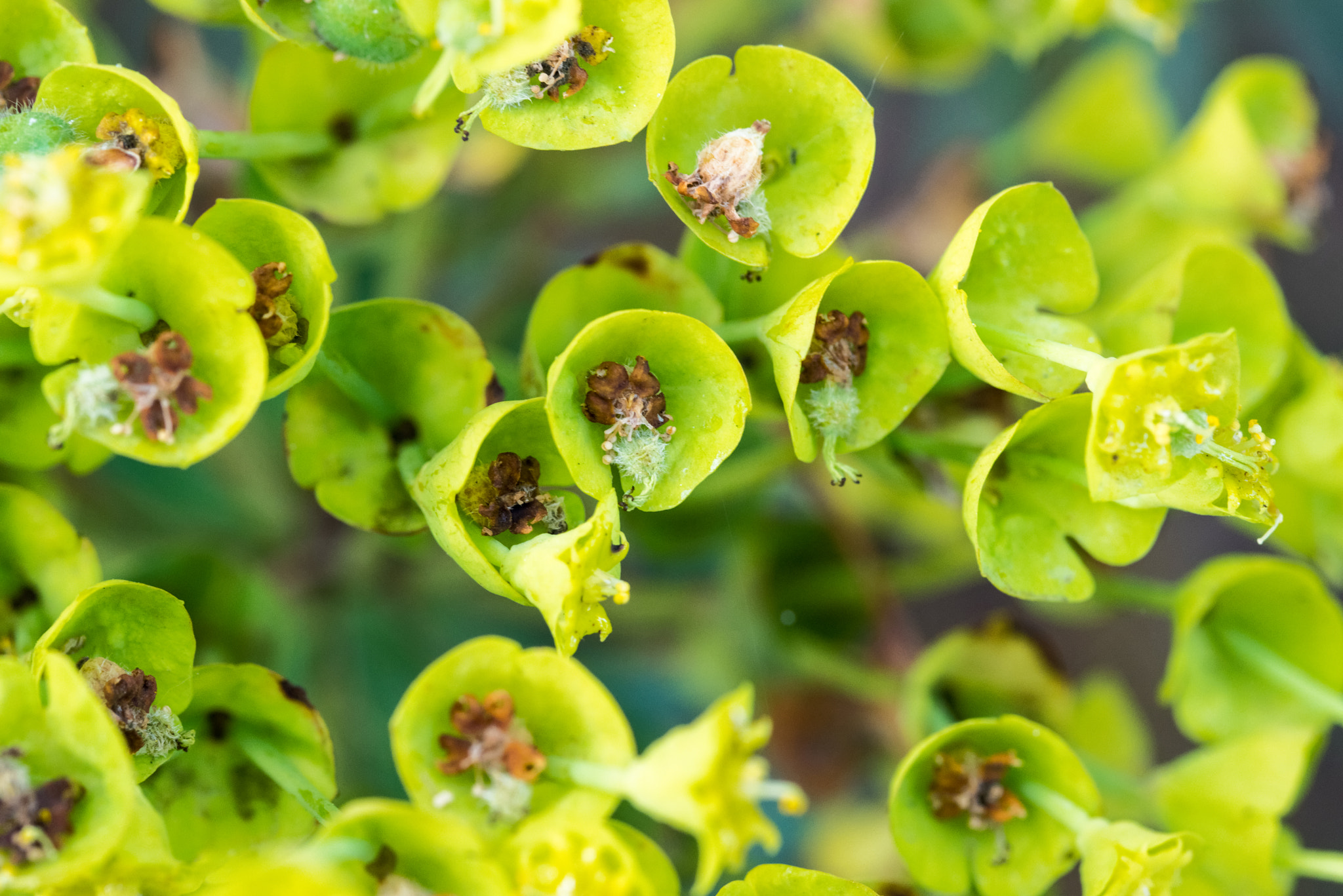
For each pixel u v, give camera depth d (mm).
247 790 306
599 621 299
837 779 358
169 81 355
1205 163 360
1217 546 406
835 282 310
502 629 357
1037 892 315
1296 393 333
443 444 313
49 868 290
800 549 354
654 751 292
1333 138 403
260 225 302
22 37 312
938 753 316
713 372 305
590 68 308
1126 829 311
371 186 324
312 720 306
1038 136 383
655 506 306
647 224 380
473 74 305
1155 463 303
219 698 305
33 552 311
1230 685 332
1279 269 413
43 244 288
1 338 309
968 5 357
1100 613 341
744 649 354
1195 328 330
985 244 316
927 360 312
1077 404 309
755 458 334
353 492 313
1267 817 324
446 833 291
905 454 321
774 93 312
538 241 365
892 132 400
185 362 295
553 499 307
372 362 313
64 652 301
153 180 306
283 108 321
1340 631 329
